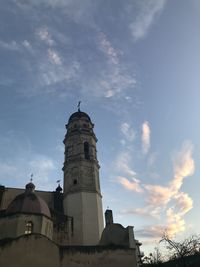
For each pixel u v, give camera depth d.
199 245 44.41
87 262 36.59
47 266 34.22
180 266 44.12
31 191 48.09
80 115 65.81
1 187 54.59
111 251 38.44
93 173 56.47
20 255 33.38
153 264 50.09
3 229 40.44
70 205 52.28
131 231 44.53
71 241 47.62
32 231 40.38
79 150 58.69
